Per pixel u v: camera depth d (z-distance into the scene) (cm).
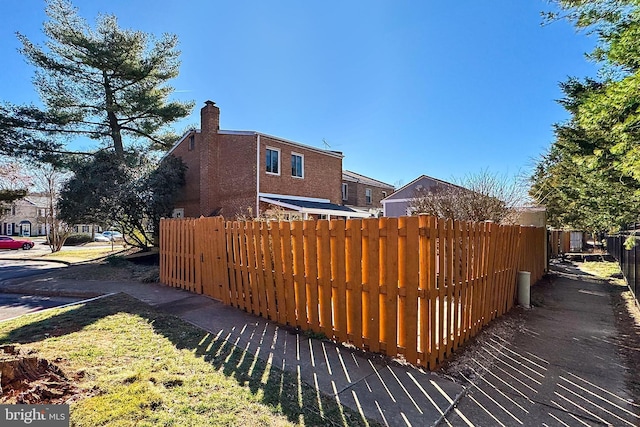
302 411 271
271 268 528
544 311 652
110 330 470
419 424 262
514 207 1120
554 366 387
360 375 343
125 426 239
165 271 845
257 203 1559
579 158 699
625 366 390
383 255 395
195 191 1781
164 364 352
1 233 4475
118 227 1451
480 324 509
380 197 3209
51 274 1045
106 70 1736
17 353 326
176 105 1906
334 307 440
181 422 247
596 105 438
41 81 1645
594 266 1395
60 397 271
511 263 665
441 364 379
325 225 450
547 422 271
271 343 427
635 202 704
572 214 1541
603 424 270
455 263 429
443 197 1130
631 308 681
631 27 398
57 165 1686
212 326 493
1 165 1942
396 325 385
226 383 313
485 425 265
